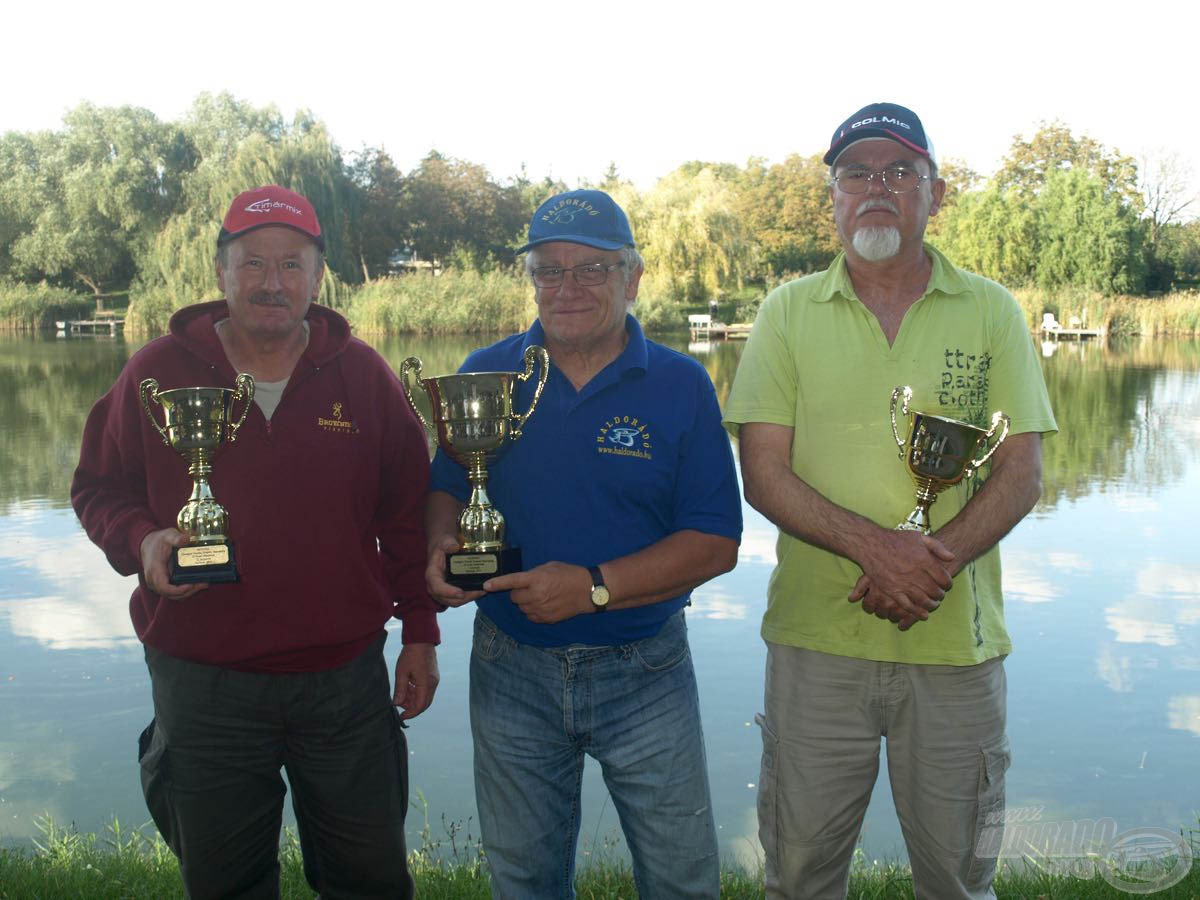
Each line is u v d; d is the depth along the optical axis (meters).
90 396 18.80
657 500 2.48
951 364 2.62
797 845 2.72
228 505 2.49
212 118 43.69
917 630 2.60
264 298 2.46
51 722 5.09
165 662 2.53
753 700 5.33
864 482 2.62
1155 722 5.08
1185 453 13.12
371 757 2.65
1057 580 7.58
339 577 2.55
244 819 2.59
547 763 2.48
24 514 9.70
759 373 2.71
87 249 43.91
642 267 2.57
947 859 2.64
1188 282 50.97
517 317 33.91
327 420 2.56
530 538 2.48
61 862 3.43
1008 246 42.16
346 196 42.25
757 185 64.12
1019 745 4.85
